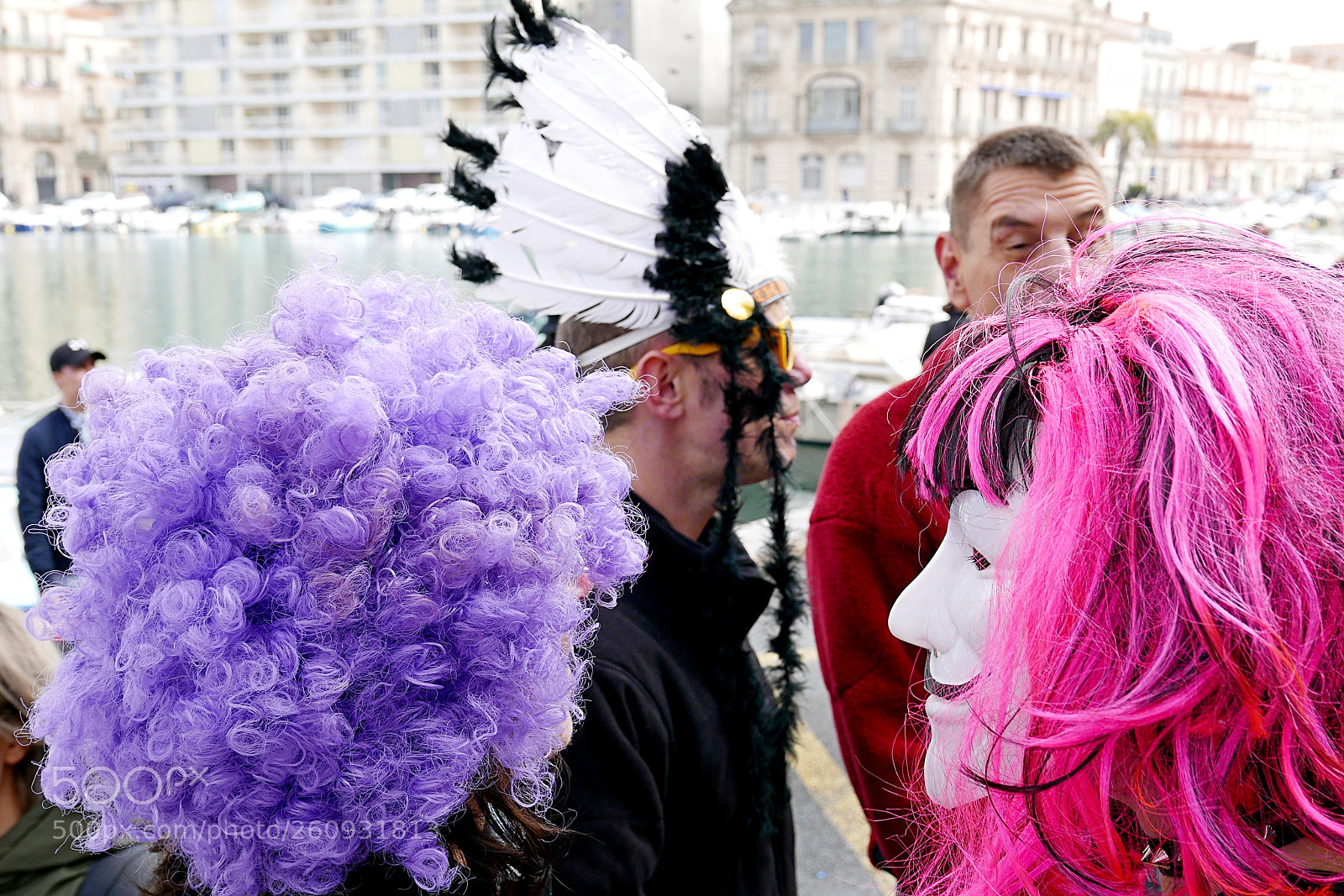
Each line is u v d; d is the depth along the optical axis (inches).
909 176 1888.5
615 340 48.9
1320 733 16.3
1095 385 18.8
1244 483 17.0
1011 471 20.7
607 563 27.9
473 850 26.0
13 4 2068.2
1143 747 18.3
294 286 25.5
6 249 1432.1
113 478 23.5
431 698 23.5
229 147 2130.9
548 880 29.4
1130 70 1940.2
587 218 48.4
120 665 22.1
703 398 47.4
